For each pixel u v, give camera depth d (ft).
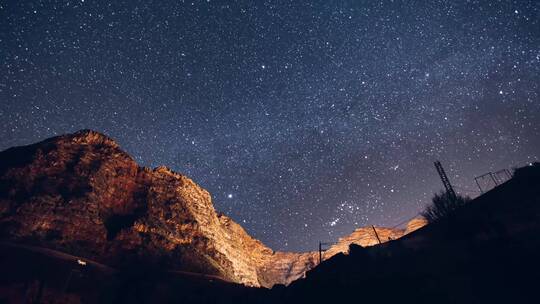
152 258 128.77
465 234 41.73
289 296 52.11
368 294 38.88
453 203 56.59
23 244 96.99
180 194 182.91
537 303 27.89
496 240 36.63
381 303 36.29
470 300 30.89
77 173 140.56
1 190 117.70
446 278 34.81
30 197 118.62
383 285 38.91
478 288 31.71
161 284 91.71
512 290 29.89
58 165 139.44
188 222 166.09
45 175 132.36
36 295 71.00
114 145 171.83
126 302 83.56
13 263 76.18
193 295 89.97
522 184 45.60
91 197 133.80
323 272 49.47
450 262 37.11
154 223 149.28
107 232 128.67
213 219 197.26
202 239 164.35
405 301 34.73
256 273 224.33
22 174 127.44
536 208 38.70
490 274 32.55
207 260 151.64
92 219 126.31
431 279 35.70
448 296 32.42
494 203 44.80
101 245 121.29
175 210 168.45
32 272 75.87
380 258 46.06
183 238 154.71
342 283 43.75
